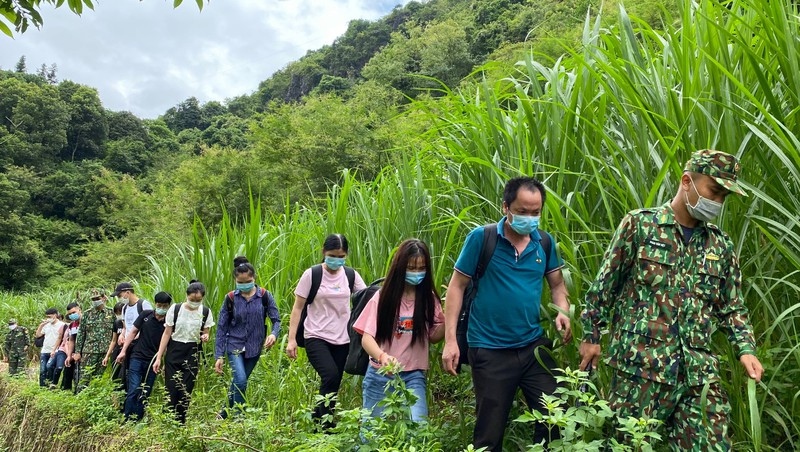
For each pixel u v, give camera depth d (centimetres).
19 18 282
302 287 441
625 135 324
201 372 618
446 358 295
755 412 213
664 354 232
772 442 269
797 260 241
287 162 1934
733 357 258
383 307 330
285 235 667
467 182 391
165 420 426
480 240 291
